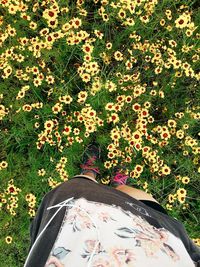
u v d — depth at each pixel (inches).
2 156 80.5
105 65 80.6
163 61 76.6
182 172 78.9
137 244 35.3
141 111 75.3
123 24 79.2
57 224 41.1
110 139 77.9
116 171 76.8
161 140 77.2
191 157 78.0
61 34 73.2
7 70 74.1
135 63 81.2
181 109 79.9
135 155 76.7
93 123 74.2
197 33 77.7
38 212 53.8
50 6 73.4
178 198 74.2
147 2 75.4
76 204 43.4
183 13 73.6
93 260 32.6
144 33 79.4
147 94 79.0
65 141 79.7
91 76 77.9
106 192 49.8
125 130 74.8
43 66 75.8
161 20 77.2
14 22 76.1
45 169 79.0
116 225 38.2
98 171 77.1
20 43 75.6
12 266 79.5
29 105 75.6
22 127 77.4
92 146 78.6
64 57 80.4
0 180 78.3
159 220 47.6
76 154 78.0
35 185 78.1
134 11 73.8
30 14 77.6
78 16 80.3
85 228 37.2
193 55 77.5
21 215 78.5
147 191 78.3
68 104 79.2
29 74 77.5
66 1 76.1
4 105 78.5
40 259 38.5
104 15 76.2
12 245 78.7
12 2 76.2
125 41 81.7
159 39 80.6
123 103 74.6
